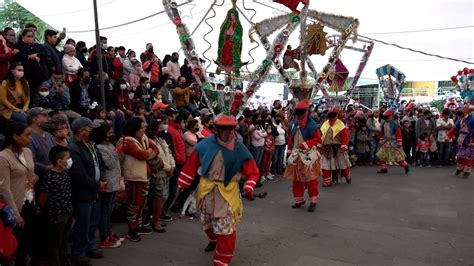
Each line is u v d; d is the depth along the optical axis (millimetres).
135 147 5340
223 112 6484
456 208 7742
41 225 4148
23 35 6938
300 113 7465
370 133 13344
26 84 6223
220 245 4613
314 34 9445
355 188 9617
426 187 9766
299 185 7645
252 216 7055
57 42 7762
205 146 4805
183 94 9734
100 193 5152
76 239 4586
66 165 4203
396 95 17500
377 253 5336
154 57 10688
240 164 4762
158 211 5980
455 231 6309
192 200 6852
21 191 3939
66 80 7953
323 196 8742
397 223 6723
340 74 11742
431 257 5219
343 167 9844
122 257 5016
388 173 11883
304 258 5129
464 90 11883
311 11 9242
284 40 6516
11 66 5891
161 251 5254
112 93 8094
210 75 7488
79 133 4598
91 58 8430
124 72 9789
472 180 10727
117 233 5906
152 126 5953
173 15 6234
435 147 13516
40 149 4676
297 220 6855
